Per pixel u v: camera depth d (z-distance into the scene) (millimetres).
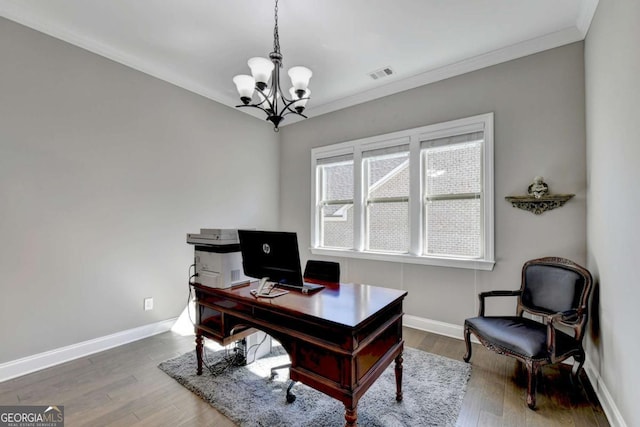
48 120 2482
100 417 1836
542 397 2033
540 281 2447
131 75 3006
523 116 2732
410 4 2199
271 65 2021
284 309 1667
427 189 3324
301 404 1948
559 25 2441
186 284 3447
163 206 3260
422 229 3334
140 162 3070
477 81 2984
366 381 1510
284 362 2514
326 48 2777
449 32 2537
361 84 3504
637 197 1462
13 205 2316
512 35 2576
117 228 2896
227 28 2496
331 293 1995
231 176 4000
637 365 1469
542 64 2648
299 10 2268
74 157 2625
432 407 1920
